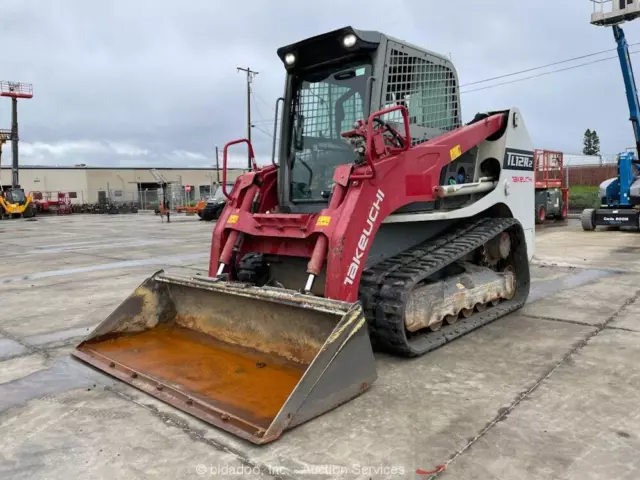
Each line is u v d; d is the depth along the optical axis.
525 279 5.70
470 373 3.75
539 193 17.86
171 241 14.45
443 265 4.31
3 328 5.37
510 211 5.61
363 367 3.34
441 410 3.14
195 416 3.10
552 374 3.69
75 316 5.80
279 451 2.71
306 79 4.87
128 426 3.05
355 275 3.75
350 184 3.89
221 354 3.95
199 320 4.38
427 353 4.20
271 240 4.30
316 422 3.01
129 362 3.94
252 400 3.21
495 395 3.35
